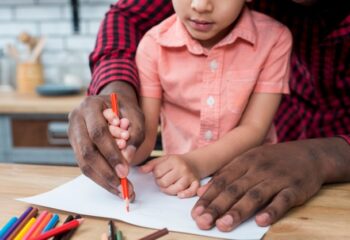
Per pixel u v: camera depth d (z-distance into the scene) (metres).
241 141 0.78
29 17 2.27
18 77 2.20
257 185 0.58
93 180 0.61
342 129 1.03
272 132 0.94
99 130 0.59
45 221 0.54
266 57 0.83
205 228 0.52
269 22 0.85
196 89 0.84
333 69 0.94
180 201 0.62
